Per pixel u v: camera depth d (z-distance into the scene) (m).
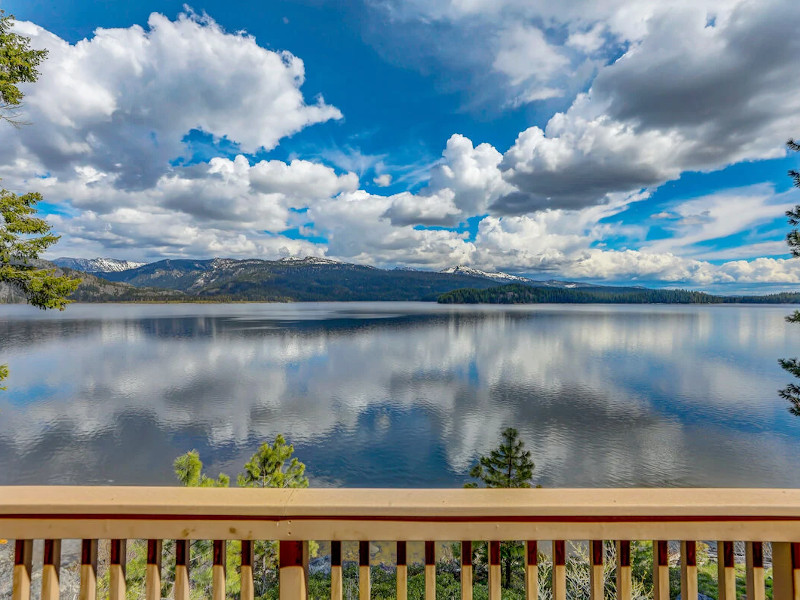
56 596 1.23
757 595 1.23
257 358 72.88
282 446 10.48
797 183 11.84
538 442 31.92
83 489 1.26
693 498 1.23
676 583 6.71
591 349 85.38
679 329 128.75
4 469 26.05
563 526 1.23
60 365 63.25
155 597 1.24
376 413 39.94
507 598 6.91
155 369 61.47
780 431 34.25
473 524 1.24
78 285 9.06
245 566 1.23
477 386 51.75
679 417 38.41
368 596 1.23
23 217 8.24
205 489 1.26
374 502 1.23
